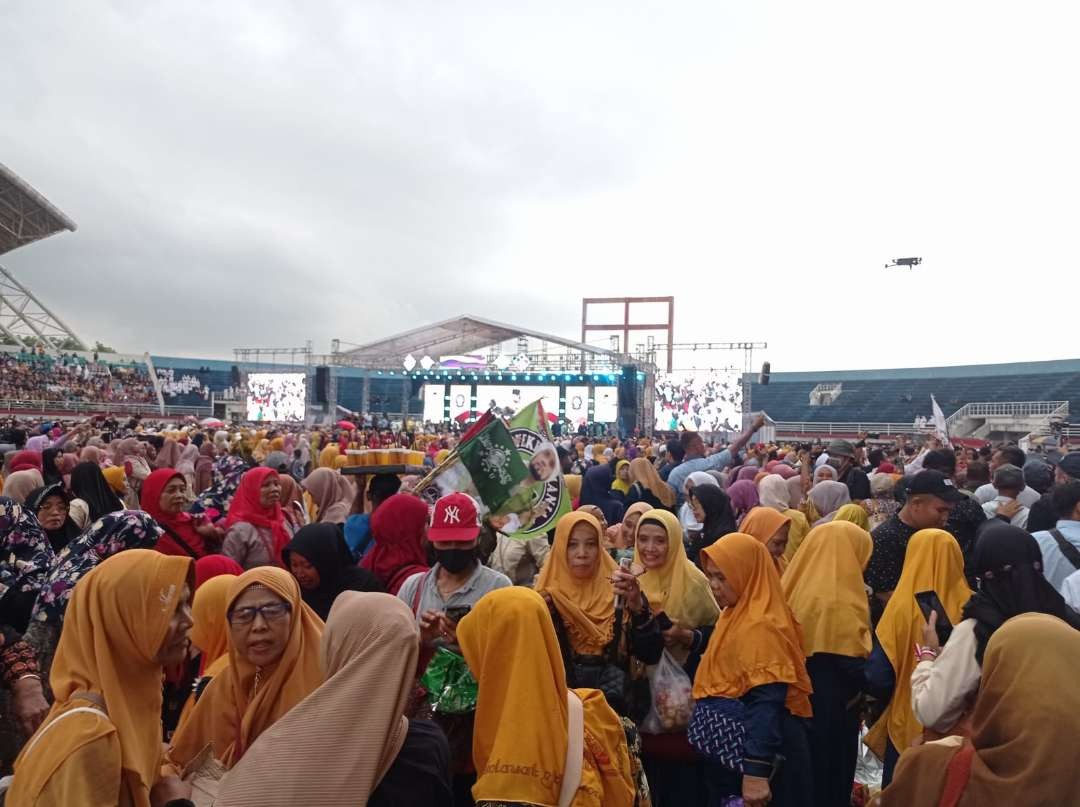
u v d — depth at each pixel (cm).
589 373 3822
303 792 211
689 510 848
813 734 409
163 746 307
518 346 4003
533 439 608
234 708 301
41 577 477
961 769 238
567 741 270
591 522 437
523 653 269
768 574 388
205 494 800
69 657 251
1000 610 309
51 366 4556
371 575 461
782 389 6956
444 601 412
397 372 4200
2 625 437
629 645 401
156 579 256
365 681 226
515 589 287
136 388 4947
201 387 5775
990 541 318
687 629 435
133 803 241
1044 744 221
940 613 390
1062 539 541
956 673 301
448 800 240
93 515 677
